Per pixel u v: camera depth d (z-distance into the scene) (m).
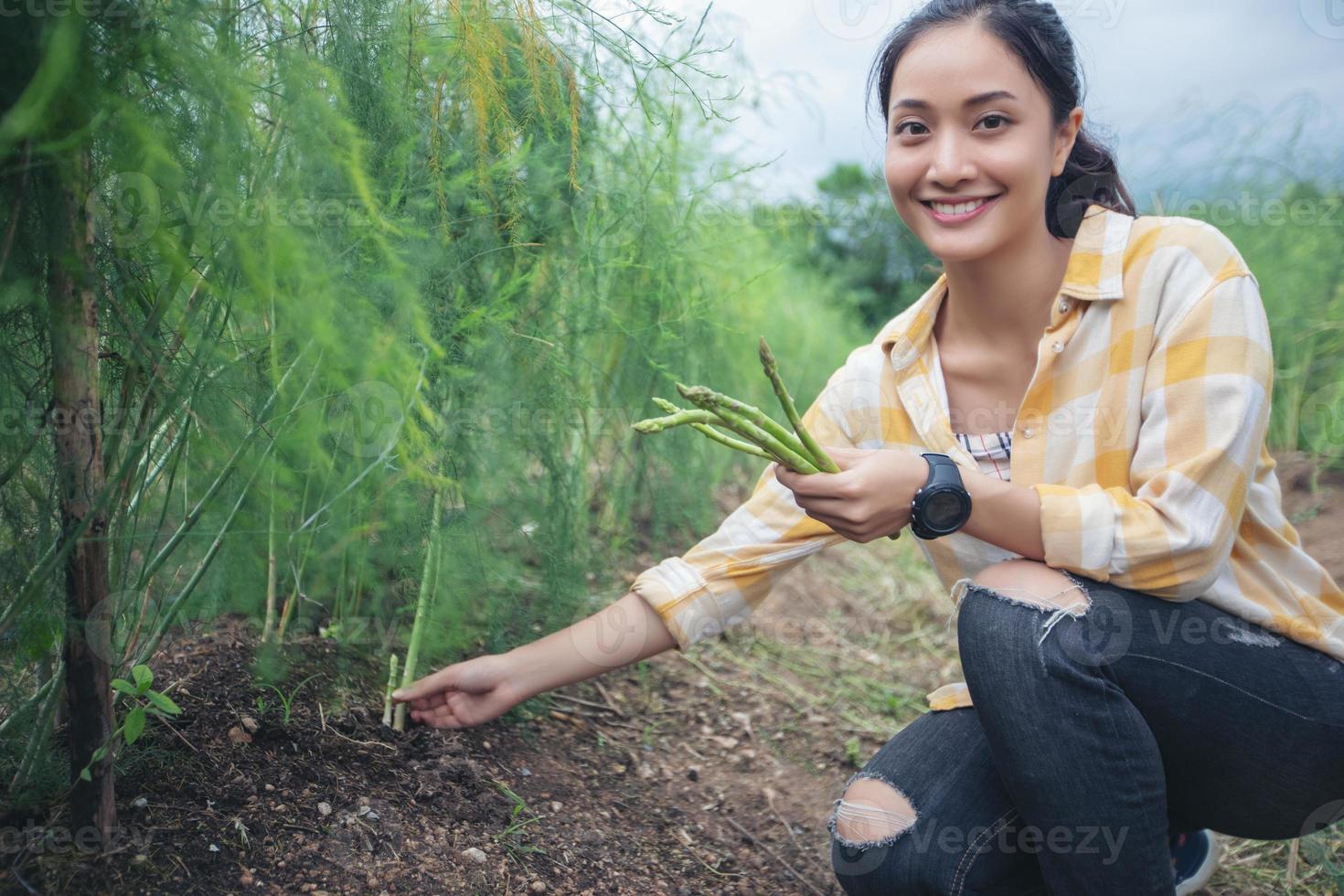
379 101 1.36
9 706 1.20
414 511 1.59
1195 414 1.17
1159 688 1.17
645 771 1.87
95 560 1.07
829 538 1.44
